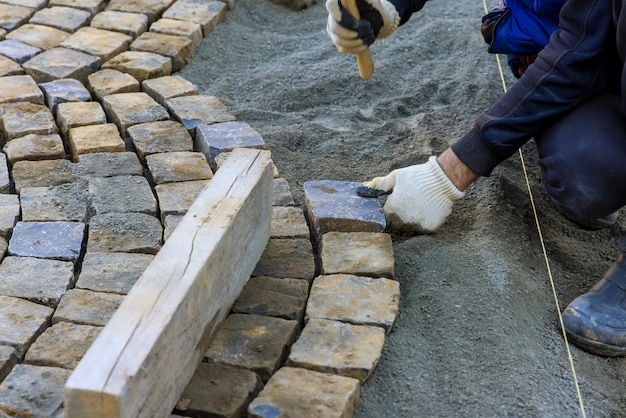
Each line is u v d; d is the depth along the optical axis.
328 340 2.29
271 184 2.58
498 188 3.09
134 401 1.75
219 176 2.44
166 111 3.44
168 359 1.91
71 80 3.60
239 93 3.88
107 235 2.71
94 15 4.23
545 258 2.84
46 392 2.07
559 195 2.60
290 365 2.22
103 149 3.17
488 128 2.62
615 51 2.57
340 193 2.88
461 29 4.27
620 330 2.41
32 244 2.64
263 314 2.41
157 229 2.77
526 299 2.61
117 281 2.50
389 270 2.58
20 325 2.30
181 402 2.07
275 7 4.65
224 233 2.19
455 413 2.20
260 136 3.28
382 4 2.53
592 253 2.95
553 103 2.57
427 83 3.88
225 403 2.08
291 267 2.62
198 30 4.12
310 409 2.05
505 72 3.95
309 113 3.73
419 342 2.42
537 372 2.31
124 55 3.84
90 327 2.30
